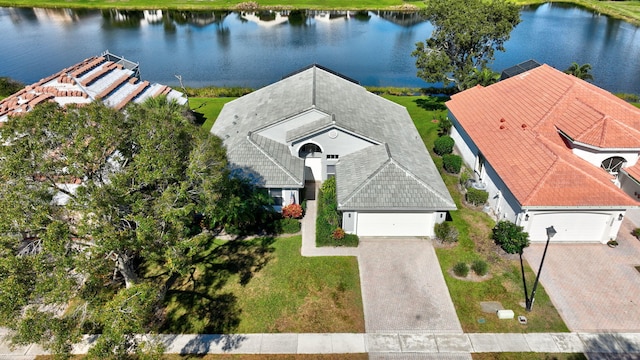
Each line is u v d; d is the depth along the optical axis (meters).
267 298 22.97
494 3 45.25
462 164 36.44
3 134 16.22
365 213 26.67
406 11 102.69
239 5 102.06
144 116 18.75
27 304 14.50
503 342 20.47
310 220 29.20
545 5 110.06
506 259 25.50
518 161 28.61
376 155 29.38
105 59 47.59
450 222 28.89
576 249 26.09
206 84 59.34
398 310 22.17
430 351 20.09
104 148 17.14
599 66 66.06
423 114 46.72
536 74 37.16
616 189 25.48
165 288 23.03
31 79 61.12
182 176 18.94
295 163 30.08
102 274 15.73
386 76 62.97
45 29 86.56
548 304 22.34
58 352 14.50
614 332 20.84
